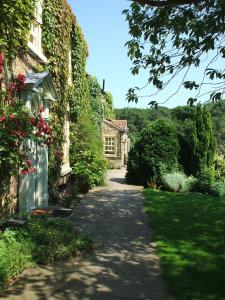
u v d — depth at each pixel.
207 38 6.55
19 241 6.60
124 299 5.02
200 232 8.82
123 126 34.94
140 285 5.52
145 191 15.72
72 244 6.89
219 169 18.22
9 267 5.53
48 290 5.22
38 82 8.69
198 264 6.50
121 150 32.16
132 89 7.05
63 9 12.66
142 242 7.90
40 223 7.71
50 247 6.53
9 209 8.23
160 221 9.93
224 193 15.85
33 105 10.15
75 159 15.70
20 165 6.98
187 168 18.20
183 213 11.07
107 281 5.64
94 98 22.75
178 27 7.34
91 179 15.40
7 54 7.74
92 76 22.66
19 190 8.82
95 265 6.34
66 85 13.53
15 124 6.70
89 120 17.45
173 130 18.16
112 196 14.13
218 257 6.92
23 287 5.29
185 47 7.00
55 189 12.28
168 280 5.71
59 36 12.35
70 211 10.08
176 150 17.91
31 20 8.79
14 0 7.58
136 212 11.18
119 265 6.39
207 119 17.53
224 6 6.03
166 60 7.12
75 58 15.55
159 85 7.09
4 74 7.69
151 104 6.69
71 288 5.32
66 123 14.93
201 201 13.38
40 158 10.59
